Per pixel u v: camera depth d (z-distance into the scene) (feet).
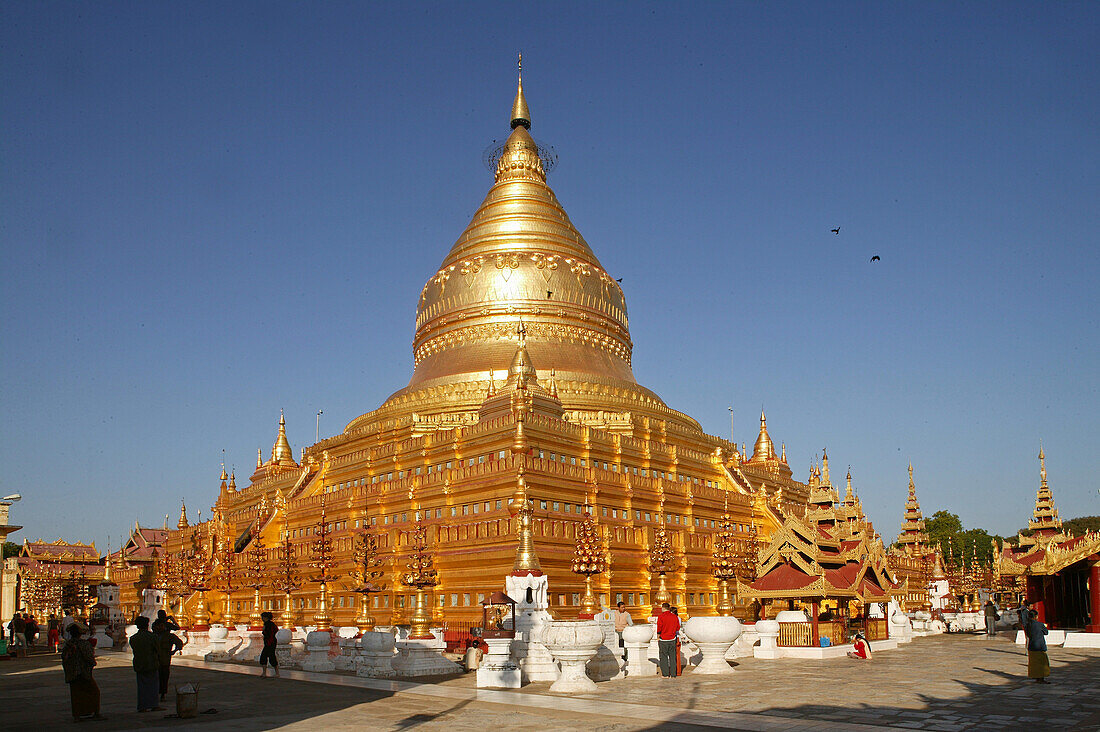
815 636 176.86
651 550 264.11
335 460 323.16
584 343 343.05
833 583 183.42
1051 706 104.73
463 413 300.61
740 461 358.43
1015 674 139.85
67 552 567.18
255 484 377.91
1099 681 129.80
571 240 365.40
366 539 241.35
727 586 269.03
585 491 260.01
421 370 352.49
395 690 128.47
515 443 255.70
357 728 93.30
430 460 284.20
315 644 165.89
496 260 345.51
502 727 93.15
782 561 189.78
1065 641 198.08
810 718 96.94
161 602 285.64
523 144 385.29
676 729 90.68
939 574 389.19
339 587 271.69
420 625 154.71
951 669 149.07
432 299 358.02
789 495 353.51
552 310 340.18
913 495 424.05
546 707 108.27
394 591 254.47
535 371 303.89
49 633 256.11
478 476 254.68
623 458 286.46
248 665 180.14
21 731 94.48
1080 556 207.00
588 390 310.86
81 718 103.30
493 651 133.08
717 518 300.40
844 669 151.53
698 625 148.66
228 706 112.37
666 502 282.15
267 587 303.68
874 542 212.64
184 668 173.37
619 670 144.46
